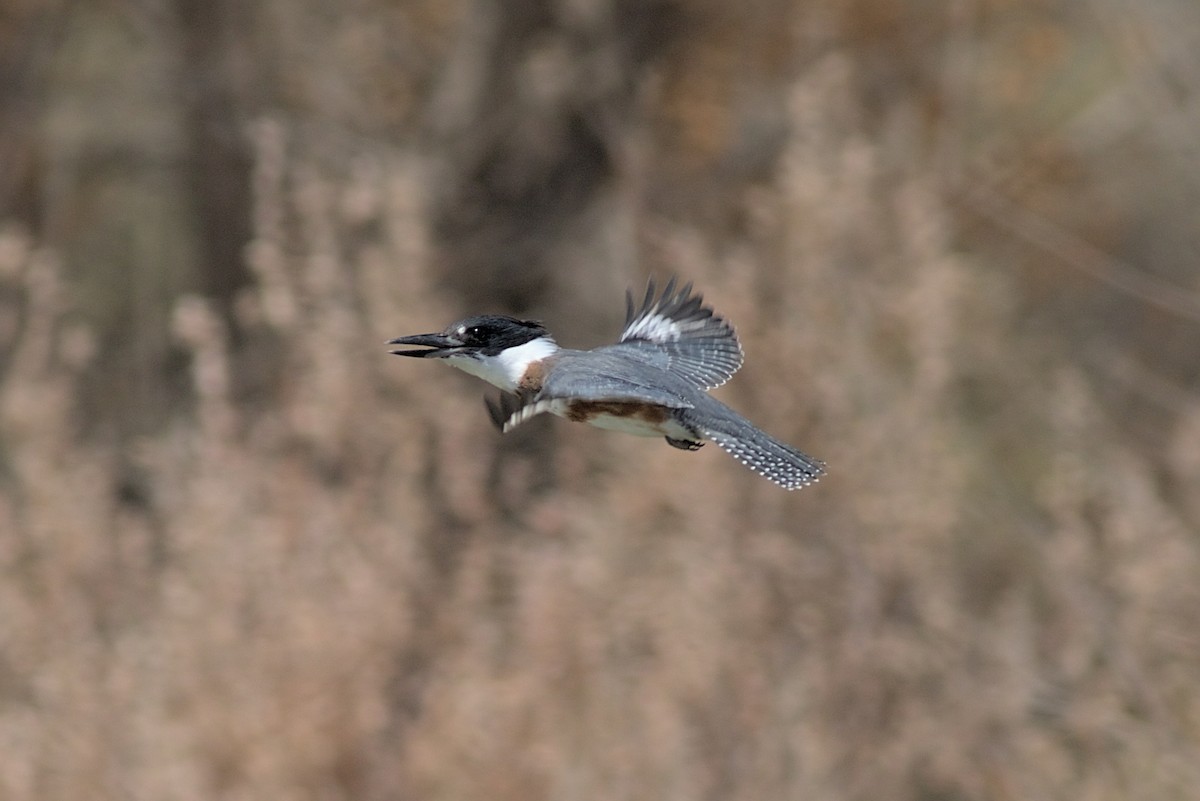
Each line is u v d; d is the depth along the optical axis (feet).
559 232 66.39
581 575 41.73
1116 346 63.67
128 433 57.26
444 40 68.03
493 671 41.37
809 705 42.22
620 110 66.28
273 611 39.91
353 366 43.86
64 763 38.88
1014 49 67.41
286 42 68.03
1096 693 42.75
